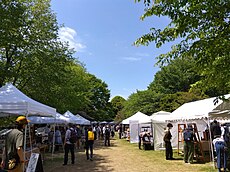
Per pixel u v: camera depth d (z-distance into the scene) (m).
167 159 14.27
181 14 4.80
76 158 15.45
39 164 7.20
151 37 5.60
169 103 35.06
